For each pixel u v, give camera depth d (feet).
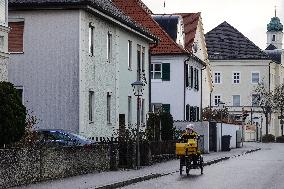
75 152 85.71
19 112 72.84
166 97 201.16
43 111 114.32
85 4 111.75
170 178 90.22
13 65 115.03
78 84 113.39
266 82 396.98
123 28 137.80
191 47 226.38
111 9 135.74
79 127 113.29
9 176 67.36
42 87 114.32
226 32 409.69
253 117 390.21
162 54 200.34
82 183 73.67
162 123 143.43
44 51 114.32
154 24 205.36
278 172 102.94
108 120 132.05
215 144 192.65
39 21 114.42
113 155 99.86
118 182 76.02
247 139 349.82
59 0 112.06
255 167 117.29
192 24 236.63
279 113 414.21
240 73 399.44
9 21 115.03
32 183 72.54
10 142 72.43
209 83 278.26
